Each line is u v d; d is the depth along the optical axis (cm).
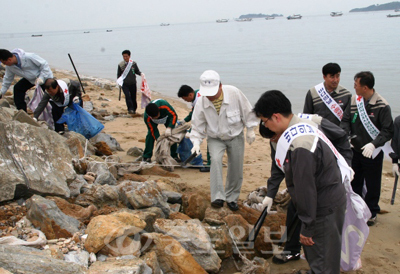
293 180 297
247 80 1848
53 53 4300
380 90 1462
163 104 621
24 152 400
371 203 484
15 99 722
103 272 287
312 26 9325
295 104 1362
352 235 353
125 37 9138
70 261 300
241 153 454
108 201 412
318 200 304
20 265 265
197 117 453
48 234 336
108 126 938
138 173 592
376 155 460
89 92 1491
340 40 4191
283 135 302
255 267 362
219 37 6538
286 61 2512
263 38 5528
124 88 1064
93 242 319
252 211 448
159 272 329
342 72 1900
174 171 632
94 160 524
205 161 695
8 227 334
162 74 2158
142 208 406
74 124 654
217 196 443
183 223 381
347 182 329
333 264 314
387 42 3569
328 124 356
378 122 456
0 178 357
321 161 296
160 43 5500
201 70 2281
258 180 605
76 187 423
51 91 607
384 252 425
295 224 367
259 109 306
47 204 345
